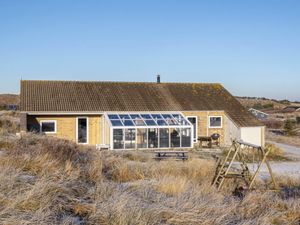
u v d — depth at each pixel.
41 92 33.84
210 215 7.63
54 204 6.97
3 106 78.75
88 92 35.38
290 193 12.45
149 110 33.62
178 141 31.31
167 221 7.04
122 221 6.47
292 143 42.88
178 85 40.41
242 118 35.62
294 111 108.69
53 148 12.37
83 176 10.01
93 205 7.14
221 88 41.38
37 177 8.41
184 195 9.02
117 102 34.28
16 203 6.38
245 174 13.40
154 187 9.75
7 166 8.66
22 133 18.56
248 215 8.44
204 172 14.20
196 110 35.31
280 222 8.38
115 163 13.28
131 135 30.25
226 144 35.88
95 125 32.91
